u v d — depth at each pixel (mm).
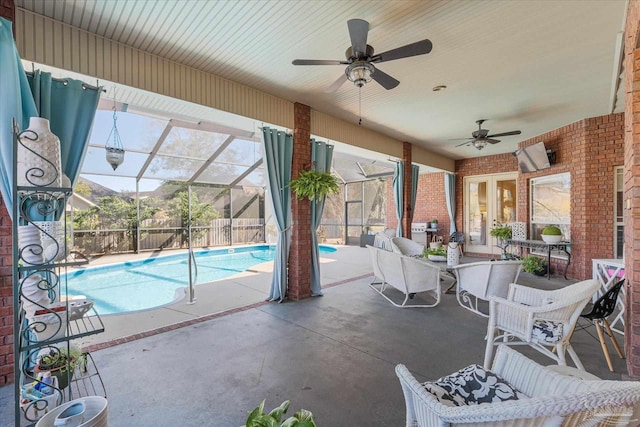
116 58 2984
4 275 2336
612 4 2422
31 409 1730
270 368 2619
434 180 10047
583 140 5535
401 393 2256
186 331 3434
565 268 5895
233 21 2664
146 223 9430
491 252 8891
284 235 4641
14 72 2000
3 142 1929
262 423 1204
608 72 3652
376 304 4422
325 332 3398
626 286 2516
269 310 4164
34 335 1765
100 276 7445
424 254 5562
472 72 3639
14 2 2395
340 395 2236
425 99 4516
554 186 6367
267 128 4398
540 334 2379
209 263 9180
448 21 2658
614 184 5266
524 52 3186
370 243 10867
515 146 7773
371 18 2617
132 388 2328
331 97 4457
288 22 2684
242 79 3850
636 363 2172
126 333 3379
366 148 6078
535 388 1435
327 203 12734
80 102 2812
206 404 2143
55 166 1721
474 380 1556
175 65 3389
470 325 3605
